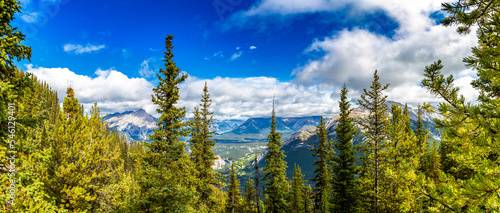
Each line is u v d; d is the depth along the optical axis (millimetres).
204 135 26109
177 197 11883
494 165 4434
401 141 18078
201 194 23844
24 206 8203
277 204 28562
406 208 6086
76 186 13492
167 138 15062
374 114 19859
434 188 5309
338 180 24828
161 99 16844
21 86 7480
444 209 4941
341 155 24781
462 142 4777
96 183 15625
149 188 12445
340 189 24484
